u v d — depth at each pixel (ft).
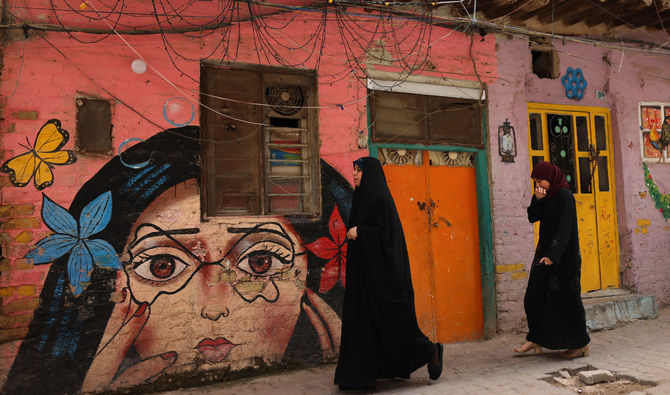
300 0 14.94
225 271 13.53
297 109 15.16
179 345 12.92
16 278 11.53
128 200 12.64
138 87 12.92
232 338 13.51
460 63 17.44
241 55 14.14
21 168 11.72
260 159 14.51
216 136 14.06
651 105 21.45
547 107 19.88
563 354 14.46
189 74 13.51
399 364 12.24
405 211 16.70
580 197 20.10
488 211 17.71
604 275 20.25
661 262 20.98
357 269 12.50
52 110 12.05
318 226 14.78
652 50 21.36
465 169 17.90
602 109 20.81
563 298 13.99
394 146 16.38
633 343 15.72
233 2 13.97
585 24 20.29
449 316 17.12
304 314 14.42
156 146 13.03
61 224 11.97
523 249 18.17
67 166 12.11
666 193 21.49
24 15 11.96
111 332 12.25
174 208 13.11
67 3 12.30
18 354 11.43
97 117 12.52
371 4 15.62
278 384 13.02
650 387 11.73
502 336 17.40
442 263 17.16
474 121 17.89
